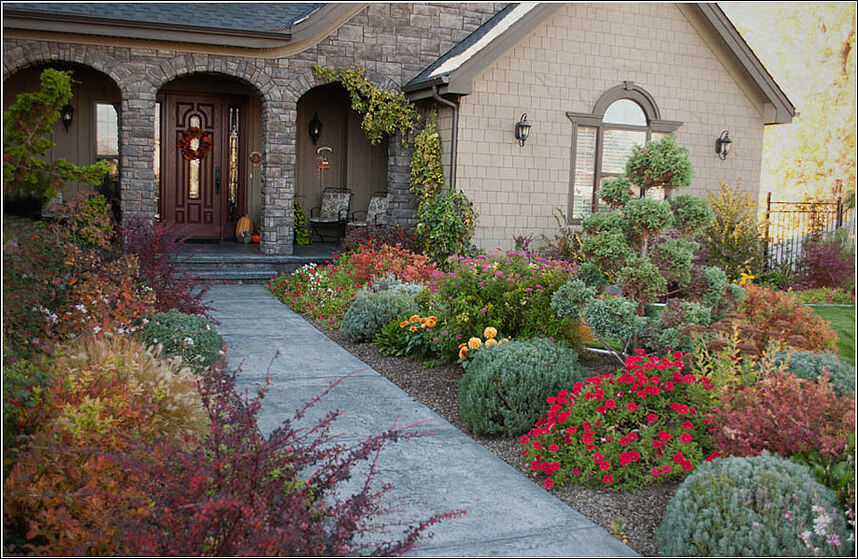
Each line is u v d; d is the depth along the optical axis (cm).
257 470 309
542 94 1216
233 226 1433
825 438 369
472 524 375
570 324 670
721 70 1319
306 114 1438
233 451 314
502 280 683
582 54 1230
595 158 1264
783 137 1565
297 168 1441
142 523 319
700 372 482
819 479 369
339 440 490
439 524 373
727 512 329
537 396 507
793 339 489
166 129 1380
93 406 357
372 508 356
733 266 1097
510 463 463
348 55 1234
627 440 427
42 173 432
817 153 1498
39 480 335
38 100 415
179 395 408
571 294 593
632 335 601
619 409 458
